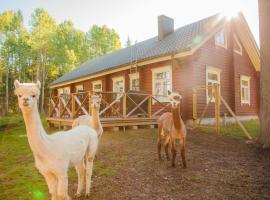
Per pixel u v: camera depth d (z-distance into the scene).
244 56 17.45
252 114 17.83
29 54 34.94
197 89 12.20
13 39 34.09
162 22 16.70
